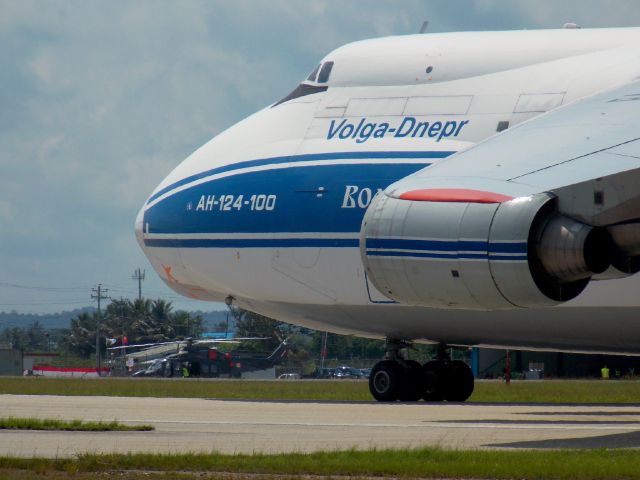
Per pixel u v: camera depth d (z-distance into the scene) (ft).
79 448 195.83
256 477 162.30
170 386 536.42
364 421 260.01
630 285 302.66
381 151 331.16
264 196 346.95
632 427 239.50
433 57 338.13
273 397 421.59
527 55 326.44
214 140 372.38
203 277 364.58
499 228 193.88
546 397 420.36
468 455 178.09
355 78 348.38
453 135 323.37
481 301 200.34
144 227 376.48
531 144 199.52
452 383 359.66
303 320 359.46
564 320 318.04
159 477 161.58
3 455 183.62
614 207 189.37
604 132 195.72
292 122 354.13
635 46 317.01
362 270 333.01
